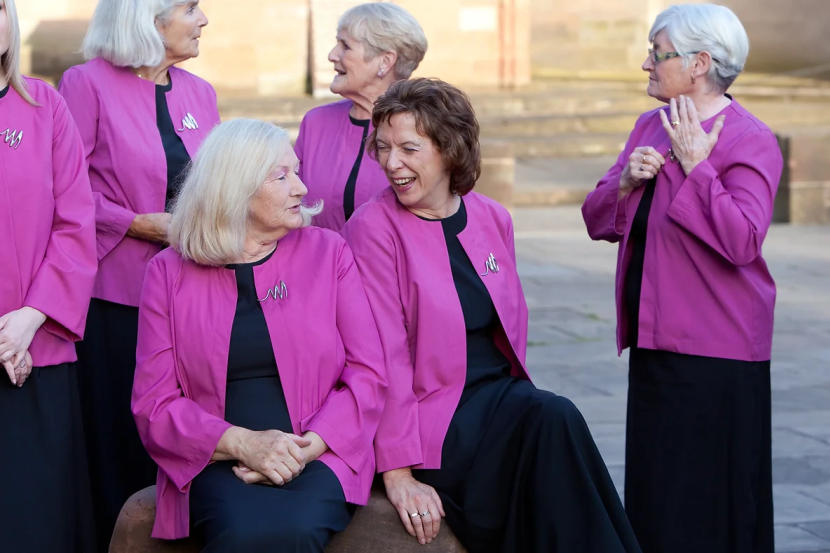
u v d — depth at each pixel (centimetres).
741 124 333
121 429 370
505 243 332
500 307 318
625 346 355
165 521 287
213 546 264
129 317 362
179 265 298
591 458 293
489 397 309
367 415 294
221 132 291
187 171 337
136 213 358
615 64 1922
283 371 293
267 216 291
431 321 308
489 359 320
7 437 300
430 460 302
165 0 359
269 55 1538
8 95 299
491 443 299
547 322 717
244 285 295
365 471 293
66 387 314
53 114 309
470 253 318
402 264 313
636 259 347
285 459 274
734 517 337
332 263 305
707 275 331
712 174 322
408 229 315
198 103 382
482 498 298
